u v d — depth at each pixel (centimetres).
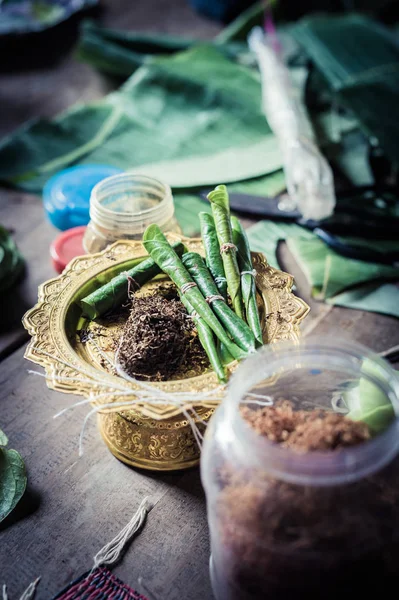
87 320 52
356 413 43
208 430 42
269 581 39
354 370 41
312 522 37
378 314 63
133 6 125
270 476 38
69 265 55
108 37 105
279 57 94
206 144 85
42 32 111
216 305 49
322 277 66
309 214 70
